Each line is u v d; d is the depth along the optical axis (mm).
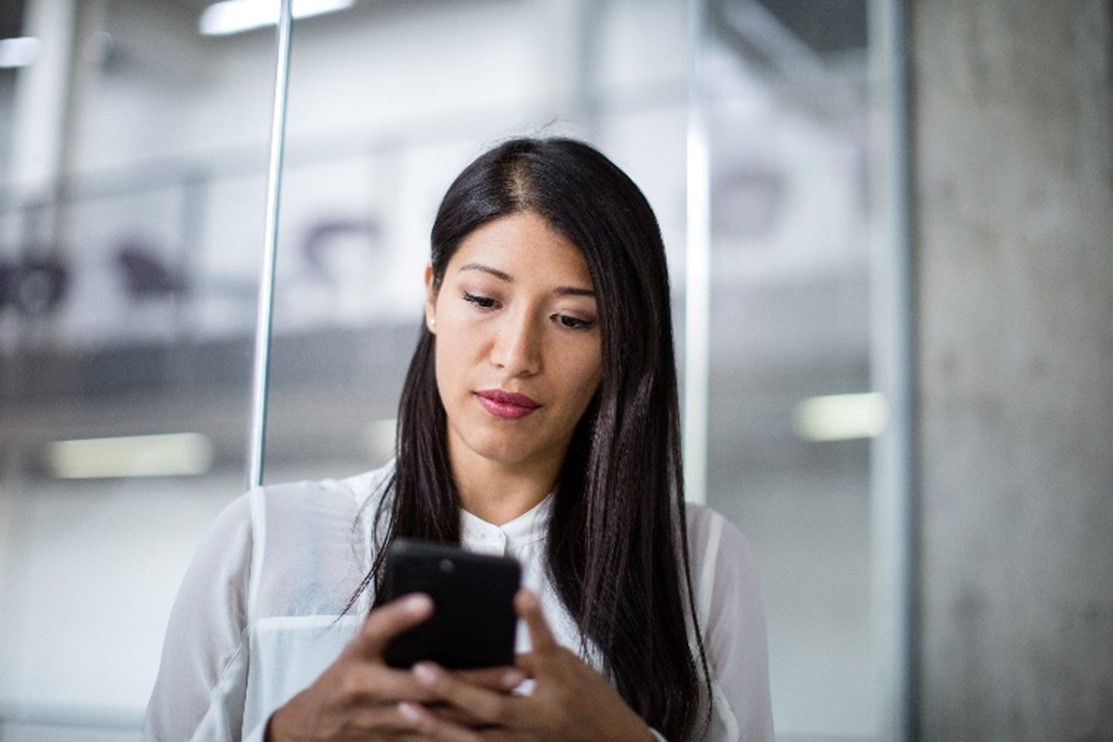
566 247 1000
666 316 1068
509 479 1068
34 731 7266
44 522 7605
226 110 6383
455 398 1008
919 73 2844
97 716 7367
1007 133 2727
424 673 755
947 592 2678
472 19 6137
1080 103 2650
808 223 4652
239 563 1029
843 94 4129
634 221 1032
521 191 1008
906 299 2801
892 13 2885
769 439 4930
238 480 7367
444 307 1018
